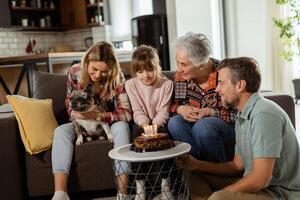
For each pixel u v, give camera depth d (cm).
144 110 233
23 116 223
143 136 179
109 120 231
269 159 138
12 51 698
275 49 591
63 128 228
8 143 222
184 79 229
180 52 207
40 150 224
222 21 611
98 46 238
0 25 664
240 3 602
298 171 148
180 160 180
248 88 150
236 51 614
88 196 247
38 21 726
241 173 172
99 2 697
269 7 582
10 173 224
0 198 224
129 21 681
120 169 197
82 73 237
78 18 730
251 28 600
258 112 144
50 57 406
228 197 138
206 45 208
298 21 476
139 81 237
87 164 229
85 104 229
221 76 154
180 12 570
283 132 144
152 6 637
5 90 454
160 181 190
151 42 588
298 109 524
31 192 231
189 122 214
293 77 603
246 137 153
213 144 201
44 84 266
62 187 213
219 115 211
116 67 239
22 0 691
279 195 146
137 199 192
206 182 182
